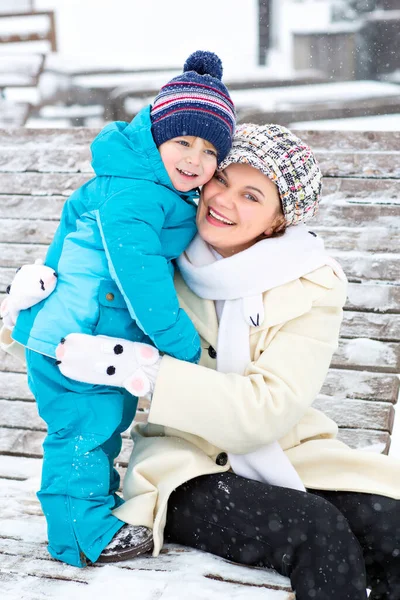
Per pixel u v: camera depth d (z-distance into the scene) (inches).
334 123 358.9
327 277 84.7
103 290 79.4
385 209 121.6
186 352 80.1
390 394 117.6
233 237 82.7
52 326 80.0
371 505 79.2
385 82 447.5
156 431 89.4
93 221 81.7
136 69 391.9
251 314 82.4
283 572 75.0
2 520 91.7
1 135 131.5
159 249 79.2
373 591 81.0
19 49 420.5
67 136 129.5
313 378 81.9
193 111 79.1
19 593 71.7
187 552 81.3
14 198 129.4
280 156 80.7
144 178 80.3
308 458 84.3
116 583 73.5
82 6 764.6
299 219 84.3
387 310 119.2
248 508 75.9
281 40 495.5
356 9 465.4
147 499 80.1
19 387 125.0
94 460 79.2
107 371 77.8
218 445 79.5
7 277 128.6
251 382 80.0
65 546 78.2
